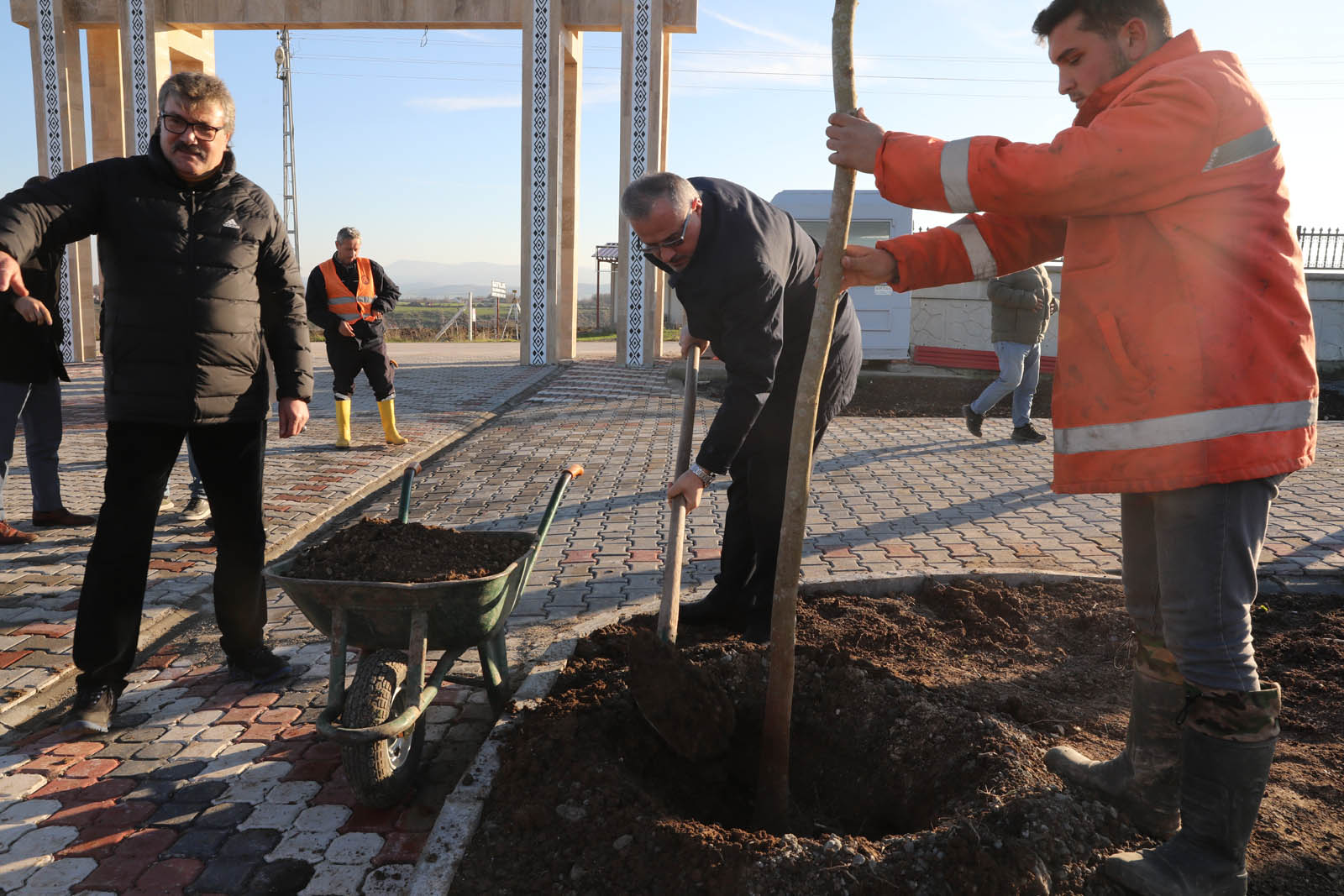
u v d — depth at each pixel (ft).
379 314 29.89
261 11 55.36
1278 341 6.54
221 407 11.36
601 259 129.29
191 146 10.71
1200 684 6.89
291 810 9.32
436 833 8.34
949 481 23.63
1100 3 6.80
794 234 11.26
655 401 41.52
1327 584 15.06
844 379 12.37
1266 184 6.52
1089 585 14.58
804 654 11.21
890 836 8.45
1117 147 6.30
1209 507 6.70
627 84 54.24
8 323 17.99
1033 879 7.24
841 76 7.43
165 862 8.47
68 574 16.90
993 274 8.34
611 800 8.55
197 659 13.32
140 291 10.86
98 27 58.90
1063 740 9.55
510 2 55.26
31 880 8.19
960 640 12.71
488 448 30.22
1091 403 7.01
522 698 10.72
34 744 10.75
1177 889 6.98
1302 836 8.13
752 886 7.29
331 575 9.47
